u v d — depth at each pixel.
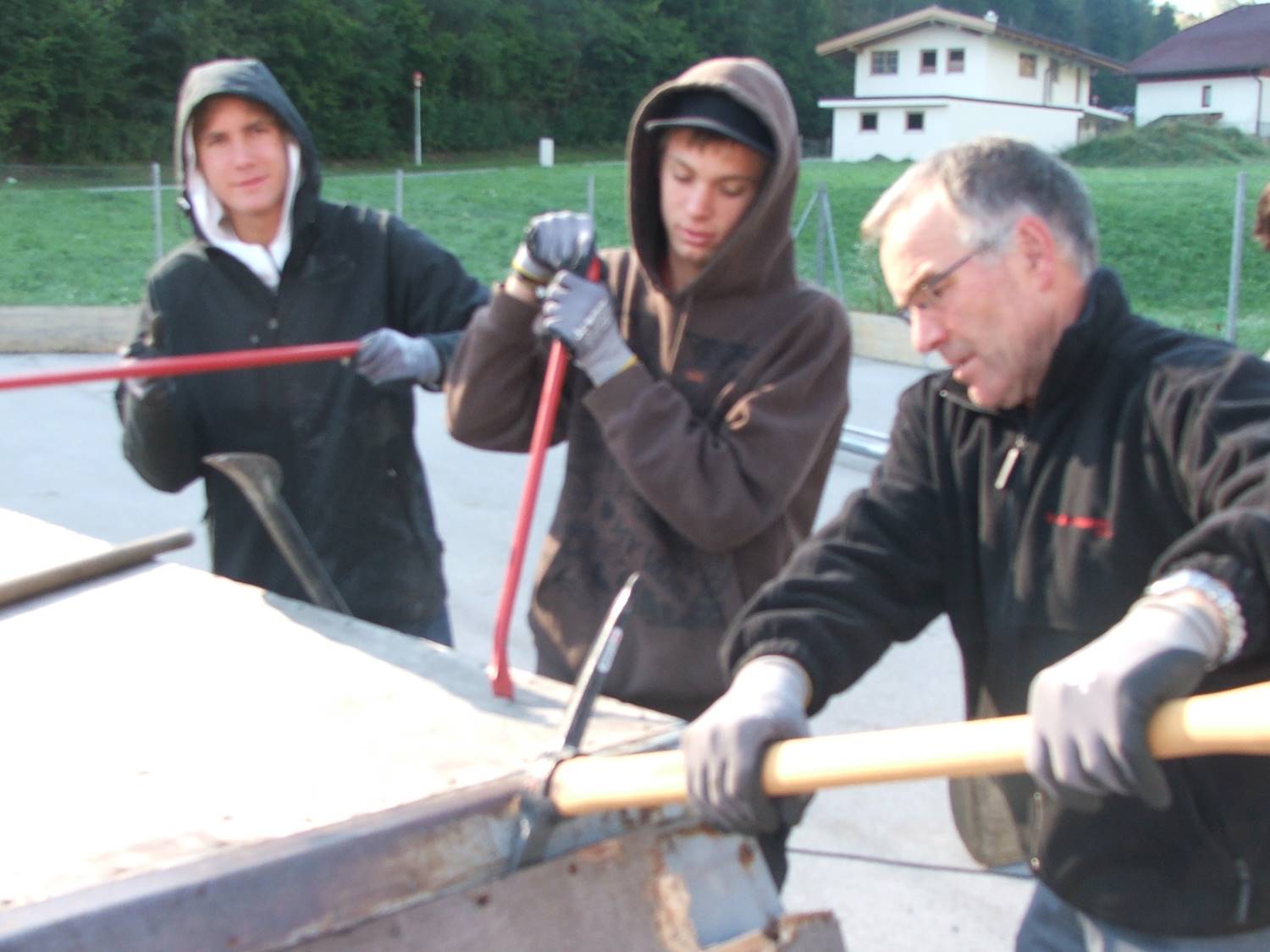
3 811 1.25
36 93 33.53
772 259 2.10
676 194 2.06
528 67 48.69
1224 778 1.50
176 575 1.93
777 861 1.89
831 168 37.25
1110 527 1.52
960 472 1.70
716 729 1.26
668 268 2.19
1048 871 1.66
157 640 1.69
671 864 1.37
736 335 2.08
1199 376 1.44
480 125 46.50
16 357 12.73
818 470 2.21
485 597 5.26
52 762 1.35
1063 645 1.59
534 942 1.27
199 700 1.50
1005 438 1.64
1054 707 1.07
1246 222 16.17
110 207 21.28
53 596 1.86
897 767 1.16
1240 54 47.28
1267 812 1.50
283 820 1.22
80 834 1.20
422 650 1.67
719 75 2.01
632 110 51.66
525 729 1.44
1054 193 1.54
